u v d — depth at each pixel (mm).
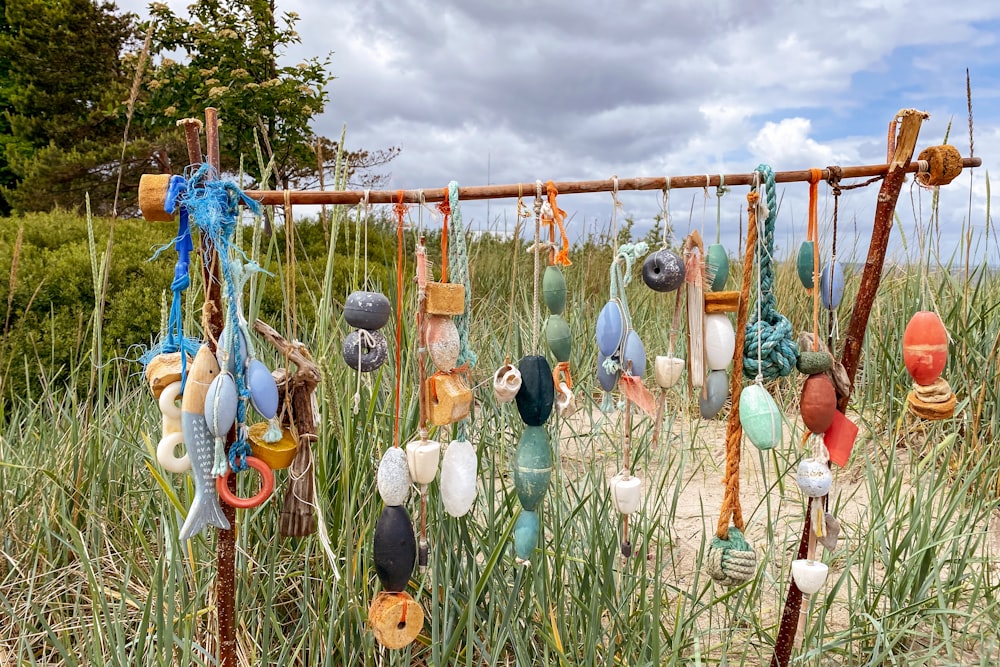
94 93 9523
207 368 1146
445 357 1231
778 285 3918
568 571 1817
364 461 1639
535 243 1302
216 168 1178
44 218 4059
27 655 1707
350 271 3205
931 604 1794
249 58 6414
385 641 1267
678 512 2521
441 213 1307
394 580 1266
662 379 1348
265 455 1226
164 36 6773
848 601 1808
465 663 1612
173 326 1267
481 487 2057
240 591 1630
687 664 1612
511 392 1280
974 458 2301
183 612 1498
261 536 1751
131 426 2322
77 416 2232
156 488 2012
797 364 1373
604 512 1855
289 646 1597
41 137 9766
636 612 1694
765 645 1799
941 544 1821
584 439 2877
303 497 1310
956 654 1729
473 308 3912
